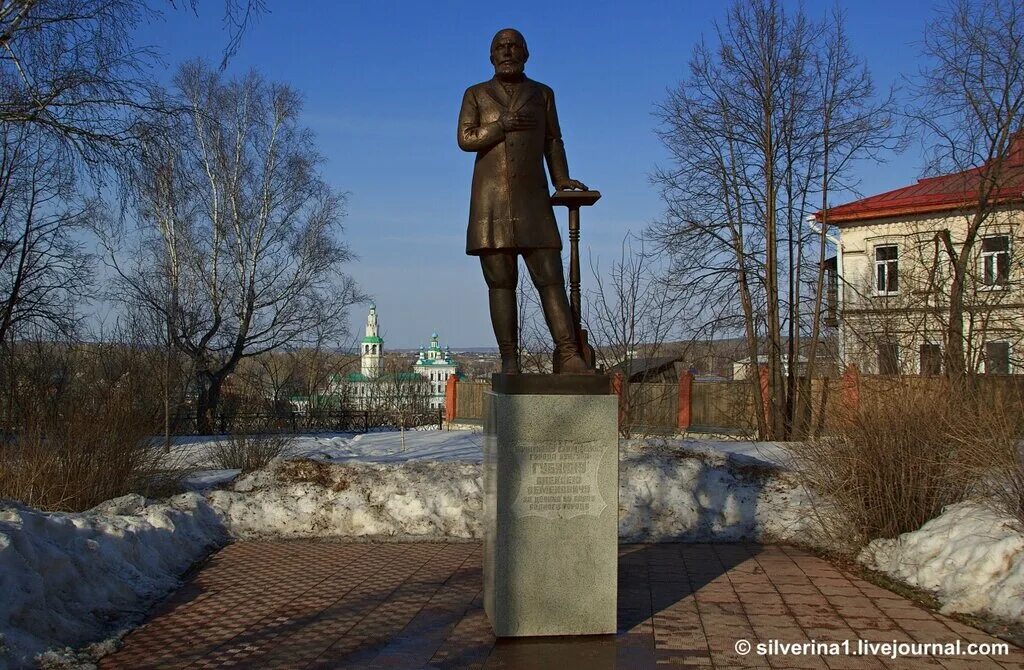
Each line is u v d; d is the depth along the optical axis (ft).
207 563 24.64
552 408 17.01
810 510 27.86
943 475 24.49
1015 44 59.67
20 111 44.96
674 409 73.72
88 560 20.39
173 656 16.44
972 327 55.52
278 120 94.79
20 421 28.86
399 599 20.35
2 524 18.94
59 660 16.01
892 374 29.17
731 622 18.39
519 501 16.96
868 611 19.25
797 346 70.64
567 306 18.15
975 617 18.61
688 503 29.09
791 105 69.21
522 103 18.19
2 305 56.44
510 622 16.98
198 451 45.50
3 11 42.91
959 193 75.15
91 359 39.73
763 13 71.00
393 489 29.96
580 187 18.52
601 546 17.13
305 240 97.45
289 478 30.89
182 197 52.26
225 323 93.45
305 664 15.80
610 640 17.01
